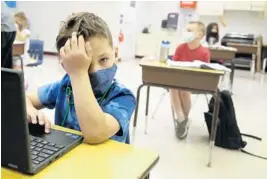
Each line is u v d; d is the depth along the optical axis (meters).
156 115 3.55
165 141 2.78
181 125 2.86
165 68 2.31
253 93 5.12
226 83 5.74
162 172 2.19
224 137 2.67
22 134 0.56
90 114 0.78
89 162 0.70
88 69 0.84
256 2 7.63
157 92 4.76
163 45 2.59
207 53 3.18
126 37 8.38
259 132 3.16
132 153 0.75
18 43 3.99
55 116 1.01
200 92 2.29
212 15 8.22
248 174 2.24
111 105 0.90
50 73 5.70
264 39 7.84
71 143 0.77
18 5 8.60
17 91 0.52
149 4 8.85
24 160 0.59
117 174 0.65
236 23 8.12
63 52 0.79
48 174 0.63
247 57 7.70
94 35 0.84
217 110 2.30
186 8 8.45
